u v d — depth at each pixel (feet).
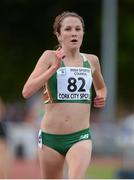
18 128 111.86
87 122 44.09
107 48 127.75
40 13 166.81
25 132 111.45
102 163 103.50
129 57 163.43
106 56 127.65
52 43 165.68
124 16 163.12
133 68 164.86
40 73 43.24
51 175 45.19
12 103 164.35
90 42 163.43
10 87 164.96
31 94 42.78
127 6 163.53
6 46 166.20
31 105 130.82
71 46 43.68
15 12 166.61
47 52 43.75
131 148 99.60
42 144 44.37
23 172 92.02
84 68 44.14
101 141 114.21
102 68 134.72
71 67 43.83
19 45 166.40
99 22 163.43
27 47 166.30
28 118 121.80
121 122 128.57
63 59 43.91
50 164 44.60
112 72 127.03
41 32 166.71
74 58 44.16
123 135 113.50
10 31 166.71
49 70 42.19
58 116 43.78
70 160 43.19
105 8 131.03
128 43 163.02
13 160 109.70
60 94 43.70
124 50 163.32
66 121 43.70
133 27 162.81
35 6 166.30
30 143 111.14
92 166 98.02
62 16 44.04
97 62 45.01
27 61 165.48
